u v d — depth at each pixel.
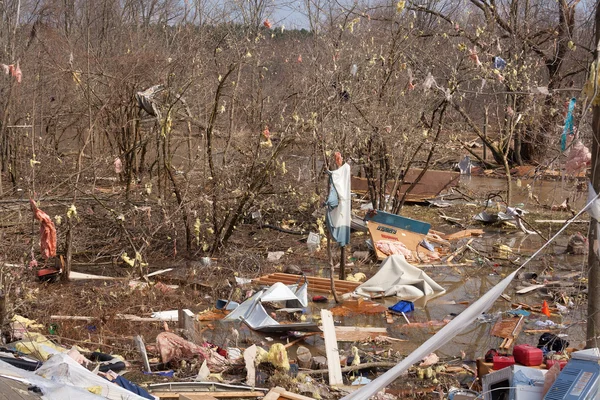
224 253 13.81
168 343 8.52
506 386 5.81
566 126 8.34
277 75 19.34
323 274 13.05
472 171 26.12
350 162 16.39
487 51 18.98
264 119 16.58
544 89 13.45
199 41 15.64
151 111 14.19
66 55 21.09
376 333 9.91
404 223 14.56
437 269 13.51
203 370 8.08
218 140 17.75
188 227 13.88
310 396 7.57
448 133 22.80
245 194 13.65
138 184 18.53
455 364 8.66
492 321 10.38
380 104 15.73
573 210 17.19
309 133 14.57
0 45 19.14
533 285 12.18
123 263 13.23
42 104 20.84
